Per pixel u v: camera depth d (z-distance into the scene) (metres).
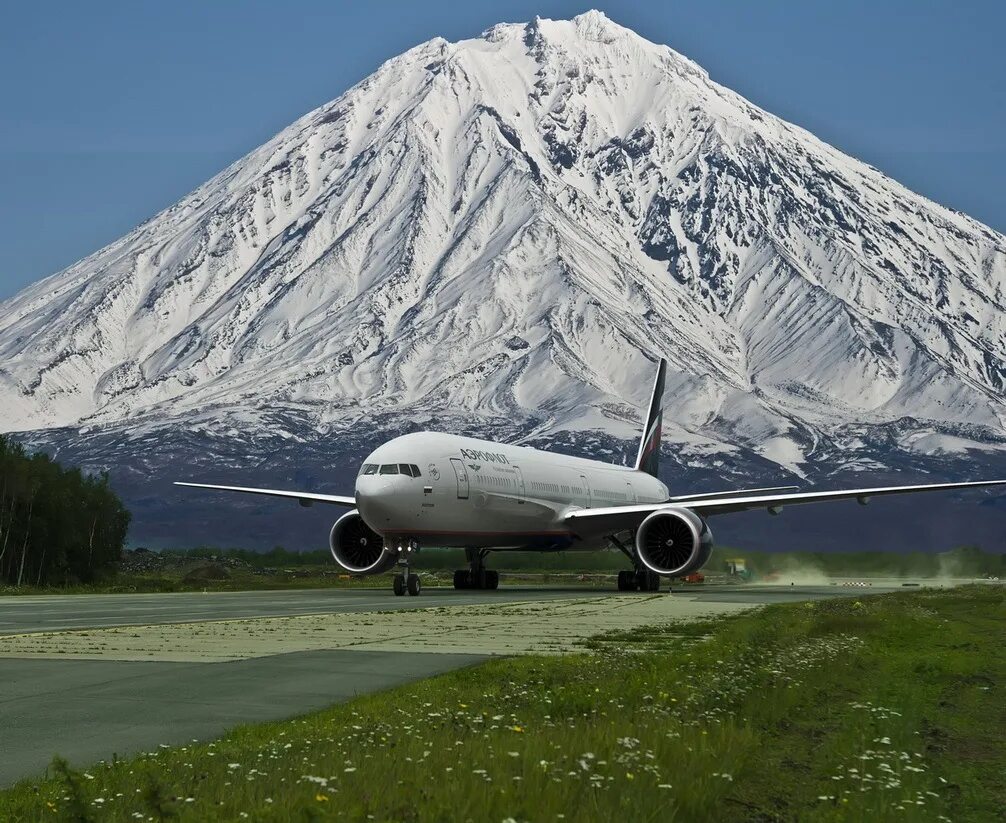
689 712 24.84
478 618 58.75
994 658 40.31
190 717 26.22
